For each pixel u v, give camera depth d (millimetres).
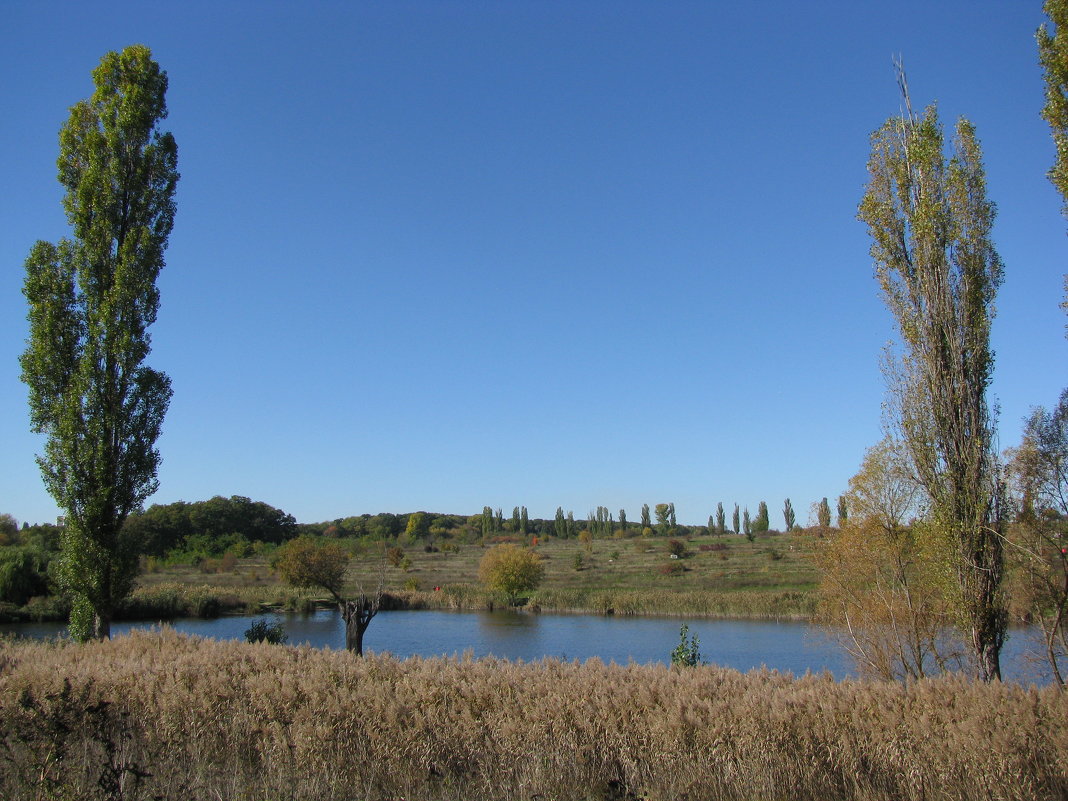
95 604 19531
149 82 22375
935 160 15477
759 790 8461
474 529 133250
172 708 9414
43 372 19938
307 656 12812
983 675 13875
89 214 21125
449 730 9078
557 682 10375
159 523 85562
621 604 49312
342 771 8266
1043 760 8812
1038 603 17125
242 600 49344
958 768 8789
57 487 19578
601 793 8352
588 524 137500
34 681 9789
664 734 9062
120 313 20531
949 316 14984
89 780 7340
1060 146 11992
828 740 9211
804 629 38031
